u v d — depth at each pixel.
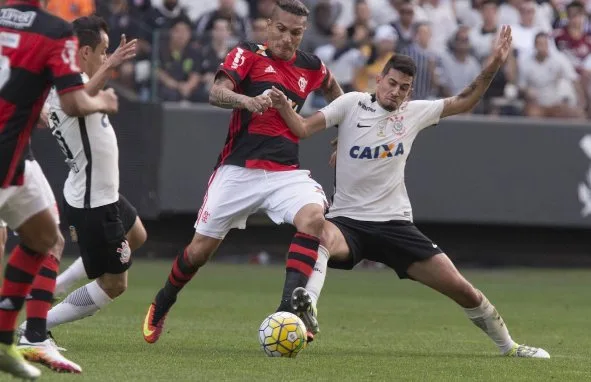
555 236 59.41
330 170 54.66
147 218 55.06
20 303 19.50
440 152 55.66
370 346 27.88
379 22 58.47
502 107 56.16
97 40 24.58
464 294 25.92
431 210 55.78
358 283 51.19
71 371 20.77
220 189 26.05
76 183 24.70
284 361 23.38
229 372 21.39
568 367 24.28
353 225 26.09
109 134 24.58
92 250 24.97
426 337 30.81
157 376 20.58
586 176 56.09
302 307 23.83
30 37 18.39
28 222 19.53
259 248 60.28
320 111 26.03
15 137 18.53
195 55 55.00
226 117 55.03
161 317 26.73
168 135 54.94
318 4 57.75
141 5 56.97
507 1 59.62
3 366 19.25
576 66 59.16
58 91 18.36
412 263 26.20
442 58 54.69
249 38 54.16
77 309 25.66
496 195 55.91
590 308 41.81
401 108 26.25
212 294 43.44
